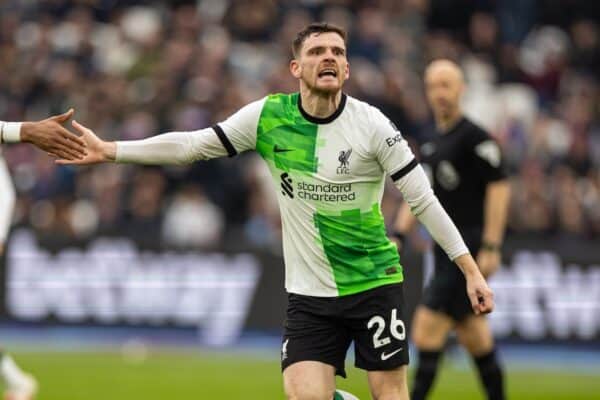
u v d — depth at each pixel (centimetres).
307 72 2381
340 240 2434
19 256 5538
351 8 7256
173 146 2459
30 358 4938
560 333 5391
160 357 5091
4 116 6744
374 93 6400
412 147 6281
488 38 7369
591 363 5353
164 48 6856
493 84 7181
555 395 4262
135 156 2442
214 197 6175
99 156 2427
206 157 2478
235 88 6475
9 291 5519
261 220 6088
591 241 5816
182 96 6456
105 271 5550
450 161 3334
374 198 2452
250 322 5500
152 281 5544
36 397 3916
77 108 6631
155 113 6406
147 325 5522
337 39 2384
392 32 7162
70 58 6944
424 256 5303
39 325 5516
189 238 6003
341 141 2411
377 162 2427
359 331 2469
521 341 5372
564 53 7612
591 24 7756
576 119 6969
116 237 5572
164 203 6119
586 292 5419
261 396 4019
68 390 4088
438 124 3400
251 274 5531
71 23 7131
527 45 7781
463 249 2448
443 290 3294
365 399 3994
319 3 7144
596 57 7638
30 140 2402
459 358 5312
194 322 5525
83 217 6144
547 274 5406
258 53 6969
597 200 6481
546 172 6575
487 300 2428
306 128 2420
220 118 6378
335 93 2400
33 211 6197
